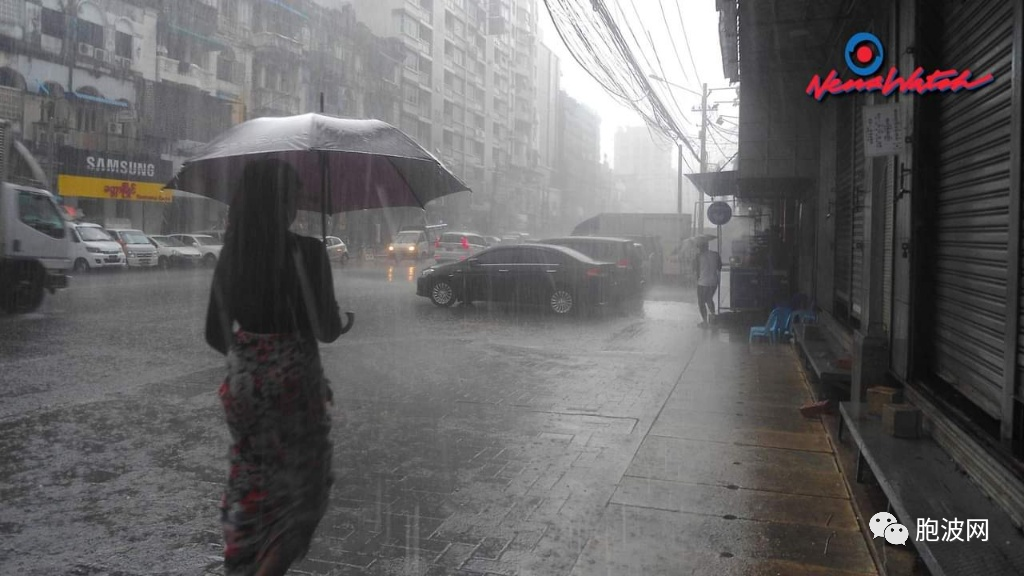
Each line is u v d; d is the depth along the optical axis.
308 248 2.60
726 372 8.02
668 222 25.50
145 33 28.58
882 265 5.27
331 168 3.30
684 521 3.80
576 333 11.38
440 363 8.55
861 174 6.87
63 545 3.47
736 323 12.58
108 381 7.18
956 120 4.14
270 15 35.00
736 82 13.11
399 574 3.19
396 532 3.64
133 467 4.61
